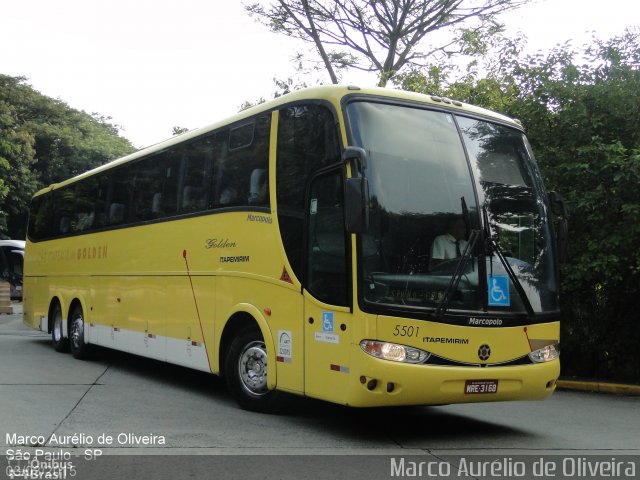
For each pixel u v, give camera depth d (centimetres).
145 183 1102
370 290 642
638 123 1118
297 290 721
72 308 1352
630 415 896
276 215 770
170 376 1105
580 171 1102
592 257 1117
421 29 2047
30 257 1639
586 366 1288
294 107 768
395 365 630
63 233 1437
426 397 646
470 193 718
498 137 778
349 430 733
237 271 827
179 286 961
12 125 4384
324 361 678
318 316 690
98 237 1255
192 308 924
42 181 4731
